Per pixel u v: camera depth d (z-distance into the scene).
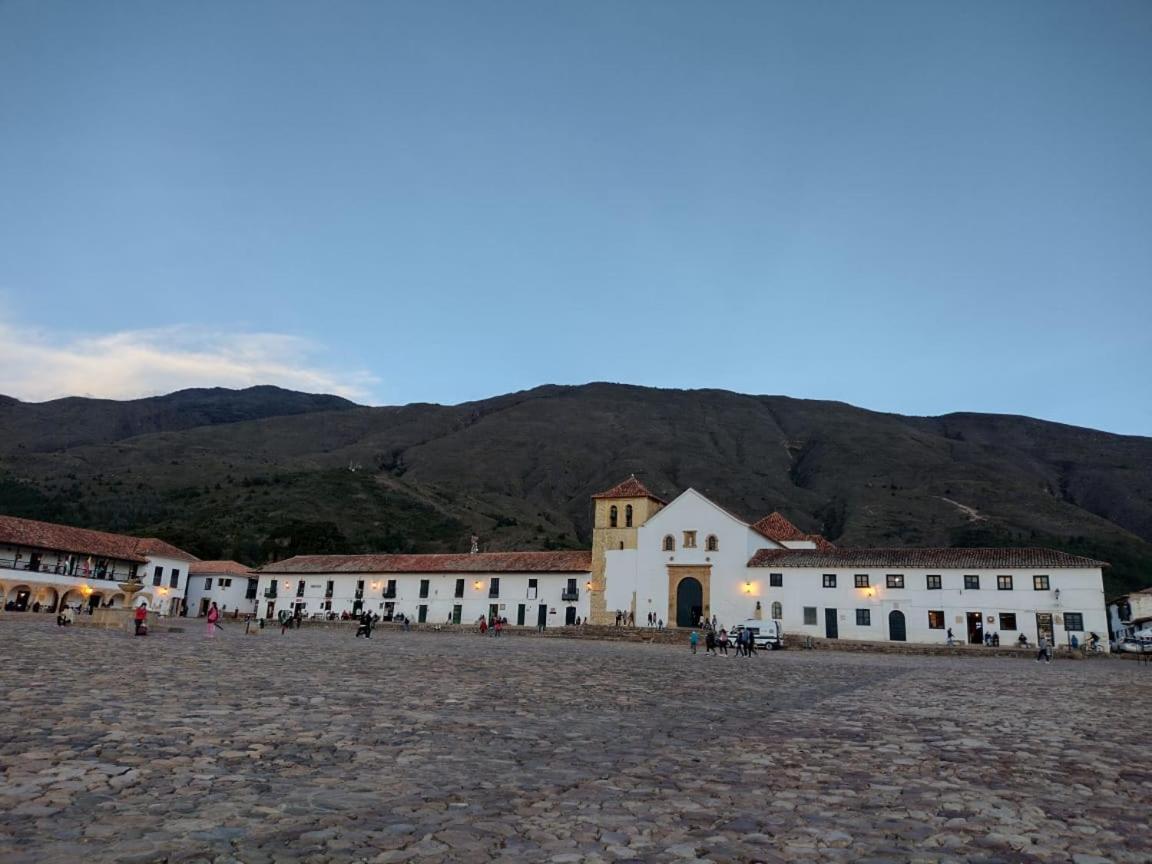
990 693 23.27
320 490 146.00
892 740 13.24
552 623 77.75
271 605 90.00
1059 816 8.28
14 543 72.19
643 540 74.88
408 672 22.70
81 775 8.50
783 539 85.56
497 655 33.34
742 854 6.73
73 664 20.61
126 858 6.04
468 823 7.39
